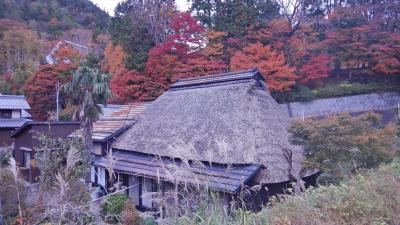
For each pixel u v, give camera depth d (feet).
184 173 11.15
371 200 11.28
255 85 33.24
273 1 72.43
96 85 33.47
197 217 9.87
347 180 16.05
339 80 66.13
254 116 29.19
